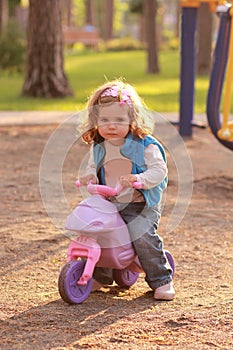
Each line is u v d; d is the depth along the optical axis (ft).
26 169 44.04
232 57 39.86
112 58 184.14
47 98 83.66
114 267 20.97
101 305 20.85
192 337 18.28
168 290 21.34
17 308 20.56
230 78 40.09
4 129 59.93
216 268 24.98
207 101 41.83
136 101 20.65
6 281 23.27
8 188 38.47
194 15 55.83
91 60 175.52
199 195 37.76
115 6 394.11
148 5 129.80
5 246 27.27
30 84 84.69
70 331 18.71
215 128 41.68
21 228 30.09
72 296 20.71
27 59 84.84
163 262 21.42
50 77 84.33
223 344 17.83
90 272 20.47
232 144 41.11
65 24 331.57
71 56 199.31
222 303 20.99
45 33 83.56
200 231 30.37
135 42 236.63
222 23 41.52
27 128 60.75
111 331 18.69
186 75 56.75
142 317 19.76
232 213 34.04
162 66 156.04
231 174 43.73
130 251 21.06
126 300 21.42
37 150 50.80
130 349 17.44
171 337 18.28
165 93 91.97
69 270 20.61
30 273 24.16
